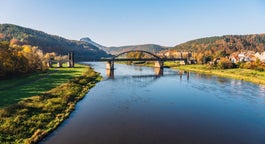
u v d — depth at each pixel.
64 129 27.20
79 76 75.81
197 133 26.59
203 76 91.94
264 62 104.00
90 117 32.28
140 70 125.69
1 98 38.41
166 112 35.56
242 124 30.20
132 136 25.25
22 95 41.31
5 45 66.06
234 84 67.75
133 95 49.09
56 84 56.19
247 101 43.97
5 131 24.16
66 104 38.06
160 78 84.69
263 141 24.58
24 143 22.48
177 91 54.94
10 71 61.31
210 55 174.62
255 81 72.88
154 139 24.48
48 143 23.11
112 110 36.25
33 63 82.94
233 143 23.94
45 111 32.41
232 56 160.75
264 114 35.03
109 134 25.70
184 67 142.50
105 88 58.72
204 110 37.06
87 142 23.41
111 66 127.88
